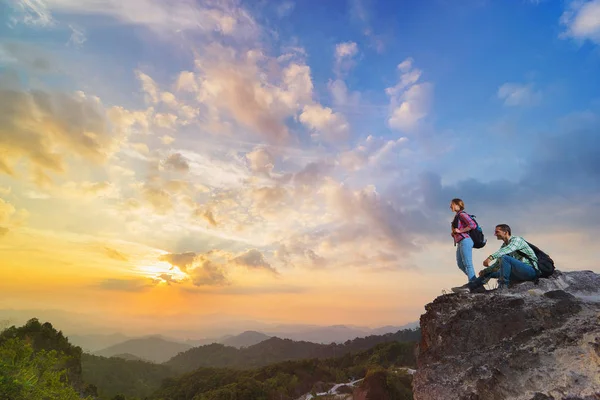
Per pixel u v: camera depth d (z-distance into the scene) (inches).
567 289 243.6
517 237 263.3
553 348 184.2
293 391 3595.0
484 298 250.8
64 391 544.4
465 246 296.4
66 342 2672.2
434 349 244.7
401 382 2596.0
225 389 3535.9
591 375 157.6
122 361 6254.9
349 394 2972.4
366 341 7544.3
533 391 171.3
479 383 190.1
